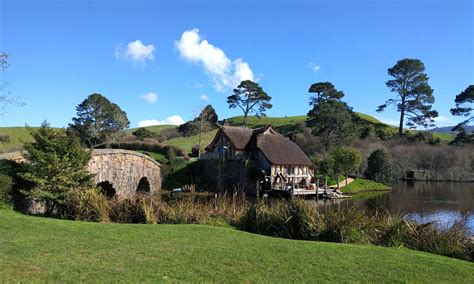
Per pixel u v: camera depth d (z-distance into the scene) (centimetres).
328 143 6962
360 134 7694
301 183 4988
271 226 1486
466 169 6372
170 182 4647
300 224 1420
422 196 4166
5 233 1099
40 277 727
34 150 1798
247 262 905
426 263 1001
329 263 937
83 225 1308
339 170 4791
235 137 5119
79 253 915
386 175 5538
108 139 7244
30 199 1830
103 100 7581
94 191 1830
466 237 1399
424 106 8419
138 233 1186
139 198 1872
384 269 914
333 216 1405
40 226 1231
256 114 9706
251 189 4525
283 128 9106
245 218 1577
